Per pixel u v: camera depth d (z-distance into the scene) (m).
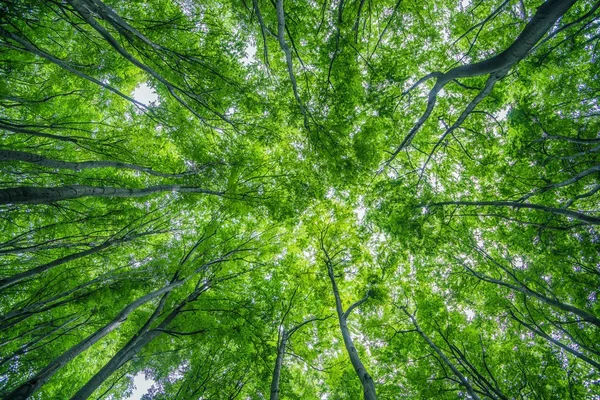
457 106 9.93
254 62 9.54
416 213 9.46
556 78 9.40
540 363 9.95
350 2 7.93
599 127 8.41
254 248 11.05
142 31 8.47
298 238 12.90
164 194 10.88
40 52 5.79
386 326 11.33
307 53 9.12
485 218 10.71
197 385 10.21
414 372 10.23
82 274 9.21
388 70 7.81
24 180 8.49
